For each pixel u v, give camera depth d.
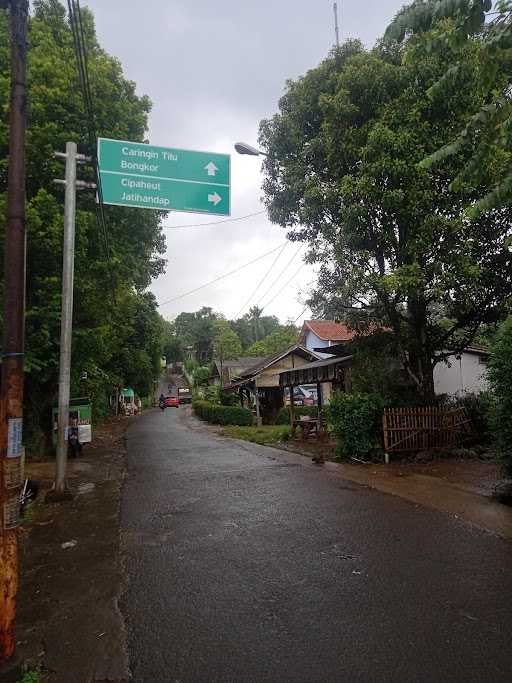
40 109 11.33
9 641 3.23
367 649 3.28
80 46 6.46
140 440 18.03
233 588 4.35
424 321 11.44
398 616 3.73
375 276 10.00
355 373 12.02
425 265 10.16
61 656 3.39
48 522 7.04
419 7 4.54
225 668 3.12
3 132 10.91
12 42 3.67
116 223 14.05
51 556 5.55
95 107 12.09
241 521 6.49
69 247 8.68
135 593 4.36
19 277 3.54
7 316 3.46
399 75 10.07
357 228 10.37
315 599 4.06
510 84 5.63
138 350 34.19
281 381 18.05
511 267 10.12
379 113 10.31
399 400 11.15
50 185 11.90
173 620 3.81
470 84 8.82
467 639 3.38
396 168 9.45
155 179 8.40
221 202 8.67
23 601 4.36
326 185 11.12
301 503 7.34
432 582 4.34
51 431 14.56
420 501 7.23
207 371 62.62
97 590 4.51
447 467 9.58
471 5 4.43
